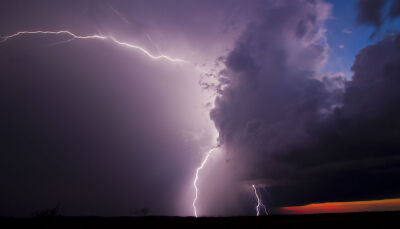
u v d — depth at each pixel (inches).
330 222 402.6
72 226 424.5
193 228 392.8
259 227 382.9
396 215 470.9
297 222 418.9
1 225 429.4
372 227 350.3
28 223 456.1
